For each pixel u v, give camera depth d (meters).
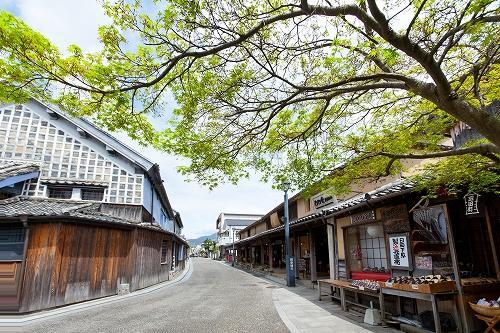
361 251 10.20
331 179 6.68
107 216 13.16
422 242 7.07
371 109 5.96
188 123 4.98
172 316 8.98
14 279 9.61
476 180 5.45
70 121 16.25
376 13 3.48
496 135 3.35
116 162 16.83
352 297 10.19
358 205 9.05
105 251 12.63
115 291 12.95
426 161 10.18
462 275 6.55
